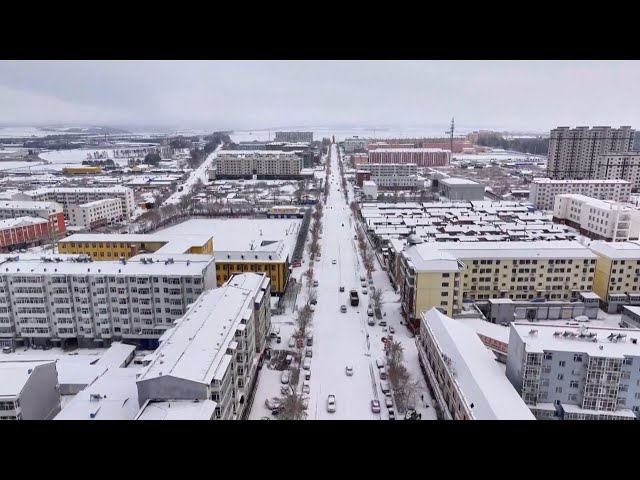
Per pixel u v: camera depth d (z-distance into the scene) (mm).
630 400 85812
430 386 101000
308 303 141375
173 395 72000
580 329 91562
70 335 120812
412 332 128750
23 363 87312
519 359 88250
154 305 119188
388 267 178250
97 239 168875
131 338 120750
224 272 154875
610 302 144000
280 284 153750
